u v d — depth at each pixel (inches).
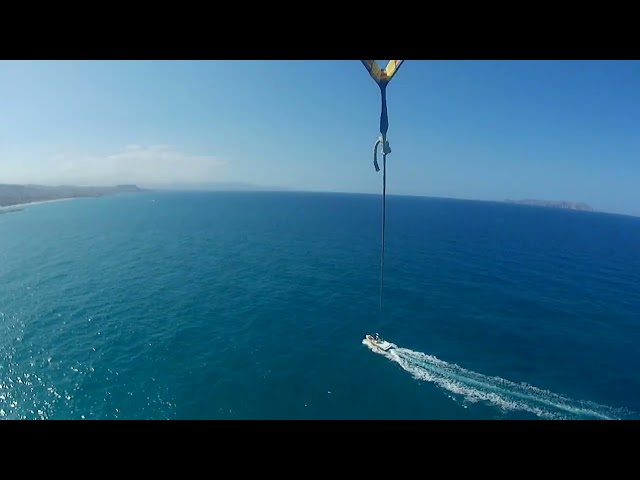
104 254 3695.9
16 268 3112.7
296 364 1542.8
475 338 1815.9
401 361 1578.5
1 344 1695.4
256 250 3892.7
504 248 4163.4
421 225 6392.7
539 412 1259.8
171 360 1567.4
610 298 2443.4
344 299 2347.4
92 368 1497.3
